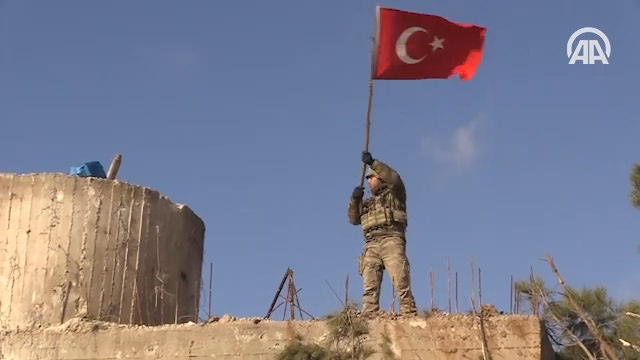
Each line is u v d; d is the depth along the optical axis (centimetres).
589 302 1522
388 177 1564
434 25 1653
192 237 1770
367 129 1584
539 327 1431
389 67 1647
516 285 1485
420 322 1460
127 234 1659
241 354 1482
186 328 1512
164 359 1501
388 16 1648
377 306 1541
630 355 1509
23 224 1633
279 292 1670
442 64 1662
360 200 1588
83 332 1537
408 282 1535
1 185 1653
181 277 1723
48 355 1533
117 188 1673
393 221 1560
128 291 1636
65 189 1650
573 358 1536
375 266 1555
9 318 1587
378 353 1448
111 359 1515
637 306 1526
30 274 1609
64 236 1628
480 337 1438
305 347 1455
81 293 1606
